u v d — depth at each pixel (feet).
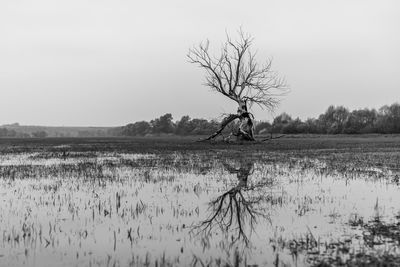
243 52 157.89
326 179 56.75
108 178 58.75
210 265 23.65
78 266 23.67
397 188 49.06
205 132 394.32
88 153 115.44
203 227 31.68
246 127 166.50
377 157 92.07
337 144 160.66
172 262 24.13
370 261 23.66
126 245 27.35
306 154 103.45
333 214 35.70
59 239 28.66
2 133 580.30
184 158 93.81
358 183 53.01
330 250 25.77
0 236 29.50
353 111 319.47
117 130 611.06
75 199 43.04
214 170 68.28
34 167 74.64
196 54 157.38
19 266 23.73
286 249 26.20
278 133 318.65
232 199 42.68
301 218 34.32
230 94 160.97
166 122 465.06
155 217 34.78
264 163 79.87
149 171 67.10
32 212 37.06
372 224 32.14
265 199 42.45
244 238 28.68
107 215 35.65
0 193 46.80
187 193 46.34
